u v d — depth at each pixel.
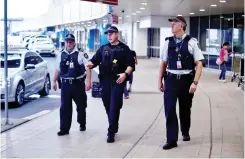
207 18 24.98
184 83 6.19
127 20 33.31
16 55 12.05
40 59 13.30
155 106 10.68
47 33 62.25
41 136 7.15
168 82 6.23
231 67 21.30
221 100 11.92
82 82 7.30
